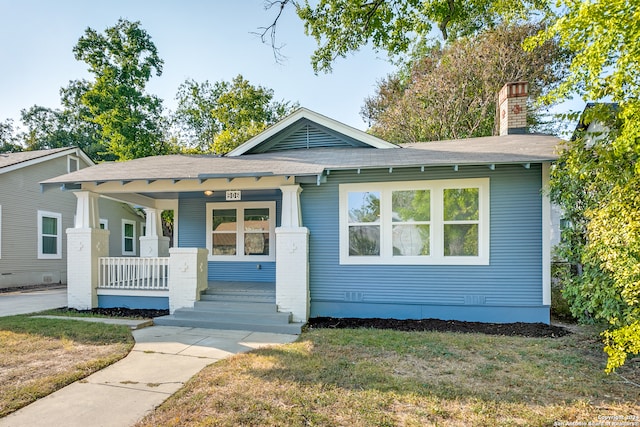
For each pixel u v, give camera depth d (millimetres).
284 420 3018
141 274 9172
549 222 6602
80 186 8109
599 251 4277
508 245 6770
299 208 7270
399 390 3609
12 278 13203
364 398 3420
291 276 7000
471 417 3070
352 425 2938
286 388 3658
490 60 18266
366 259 7309
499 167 6820
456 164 6371
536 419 3031
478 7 9898
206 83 28938
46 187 7789
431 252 7078
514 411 3182
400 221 7234
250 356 4738
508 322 6723
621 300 4383
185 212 10250
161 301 7965
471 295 6895
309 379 3893
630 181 3787
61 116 33500
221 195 9516
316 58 9711
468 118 19094
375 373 4074
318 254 7480
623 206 3857
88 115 29719
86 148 30938
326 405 3287
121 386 3803
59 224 15234
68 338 5609
